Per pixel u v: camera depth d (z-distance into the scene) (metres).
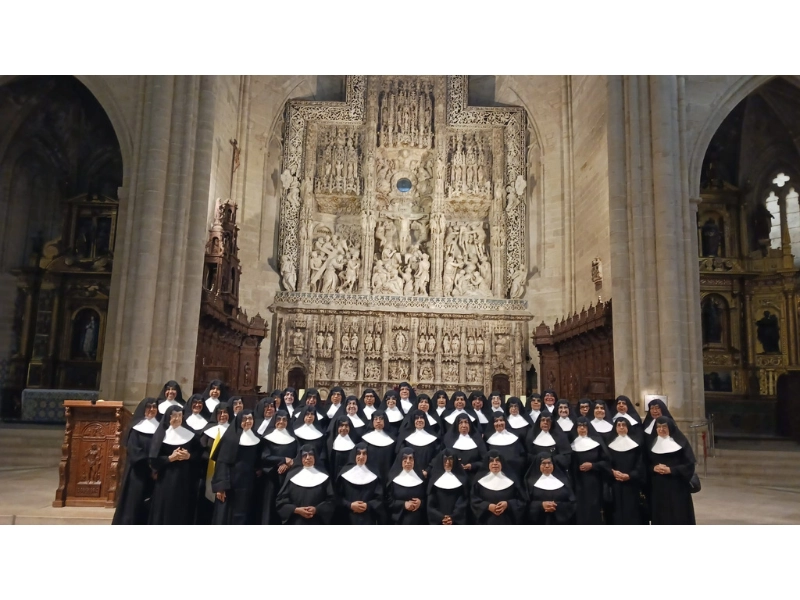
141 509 7.71
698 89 16.84
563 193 22.97
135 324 14.38
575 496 7.85
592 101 20.66
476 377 22.48
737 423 21.12
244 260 22.36
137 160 15.31
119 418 9.55
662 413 8.68
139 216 15.01
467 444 8.24
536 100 24.33
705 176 23.23
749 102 21.86
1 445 14.65
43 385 21.17
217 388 9.84
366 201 23.94
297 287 23.23
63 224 22.56
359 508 7.16
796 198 22.19
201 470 8.02
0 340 21.67
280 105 24.20
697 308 15.59
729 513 10.03
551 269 22.98
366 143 24.39
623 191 16.34
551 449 8.23
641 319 15.57
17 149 22.39
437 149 24.44
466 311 22.73
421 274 23.44
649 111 16.41
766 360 21.56
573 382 20.11
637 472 7.98
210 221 18.83
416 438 8.56
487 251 24.39
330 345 22.45
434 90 25.03
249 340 20.98
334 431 8.38
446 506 7.20
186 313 14.98
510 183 24.05
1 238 22.17
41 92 21.28
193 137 15.71
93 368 21.66
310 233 23.75
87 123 22.78
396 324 22.80
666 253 15.57
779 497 11.75
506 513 7.19
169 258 15.02
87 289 21.92
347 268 23.62
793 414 18.95
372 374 22.34
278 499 7.18
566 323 20.11
